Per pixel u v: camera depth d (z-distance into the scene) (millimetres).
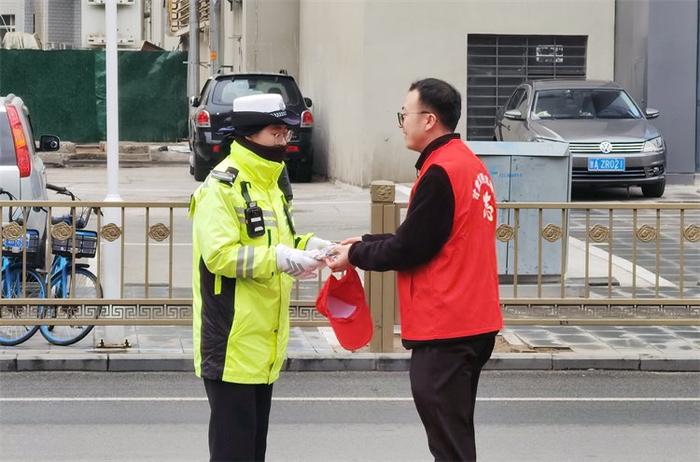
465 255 7078
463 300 7078
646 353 13328
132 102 42625
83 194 28172
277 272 6945
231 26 43875
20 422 10594
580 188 28844
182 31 51125
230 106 30266
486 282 7172
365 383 12445
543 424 10664
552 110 27344
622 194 27938
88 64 42312
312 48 35438
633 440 10086
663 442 10023
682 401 11648
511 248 16281
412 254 7016
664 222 23766
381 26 28984
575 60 30656
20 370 12812
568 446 9875
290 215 7445
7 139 16141
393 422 10727
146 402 11453
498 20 29875
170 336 14188
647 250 20406
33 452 9555
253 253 6875
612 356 13156
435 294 7070
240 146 7105
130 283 16672
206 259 6949
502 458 9469
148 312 13461
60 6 60156
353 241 7320
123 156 39156
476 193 7094
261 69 38312
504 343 13930
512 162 16203
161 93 42781
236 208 7012
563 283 13953
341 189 30062
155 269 18156
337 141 31719
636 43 29875
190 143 34125
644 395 11914
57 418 10766
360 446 9859
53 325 13141
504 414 11047
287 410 11172
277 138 7113
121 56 42469
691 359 13094
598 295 16344
